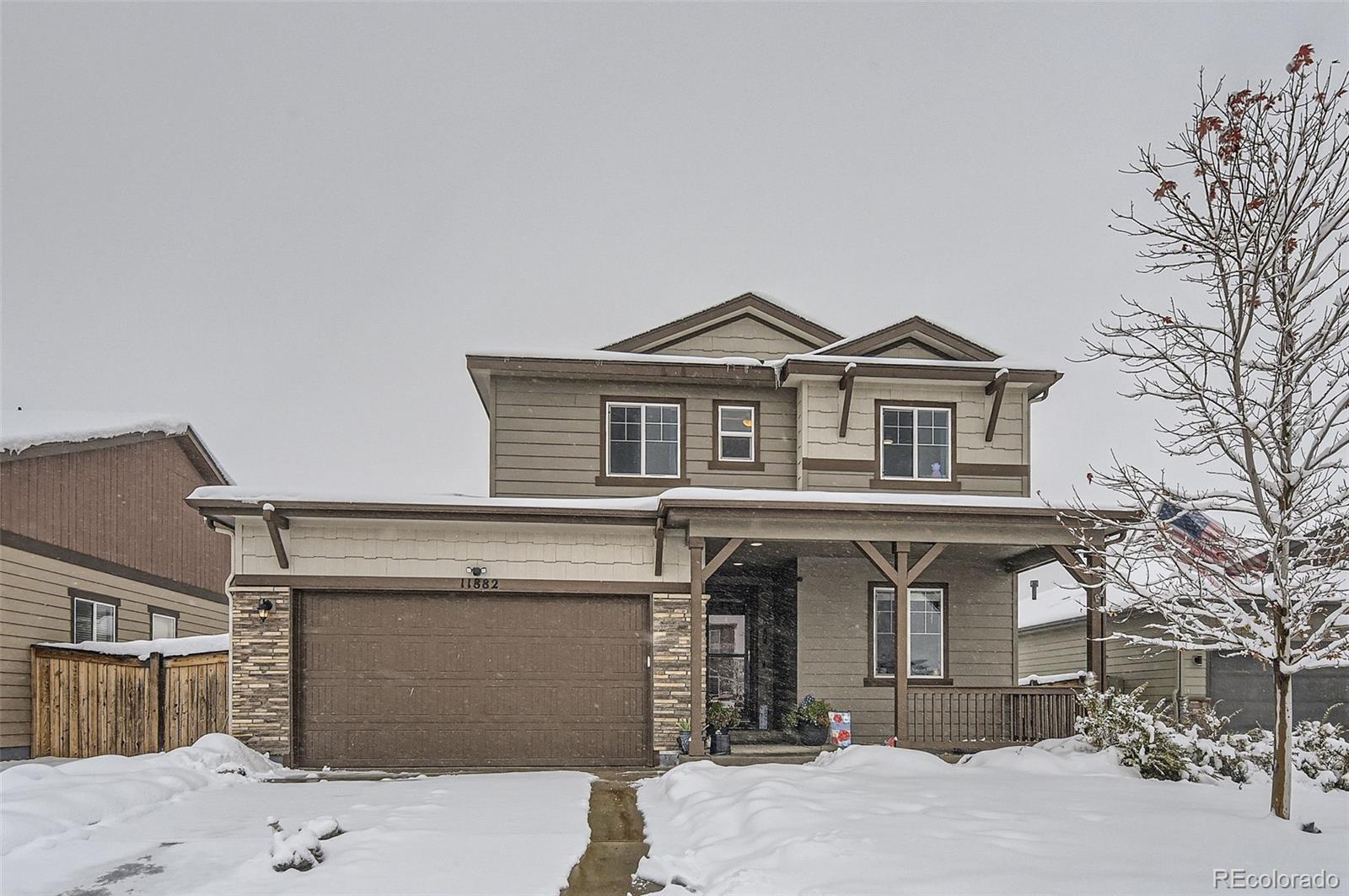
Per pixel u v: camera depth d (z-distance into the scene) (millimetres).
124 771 9867
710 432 14922
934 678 14609
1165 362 8719
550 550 12977
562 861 6820
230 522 12750
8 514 13711
